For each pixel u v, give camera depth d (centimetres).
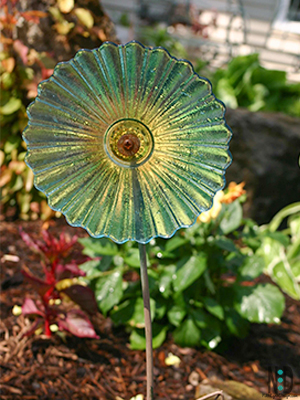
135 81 47
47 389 92
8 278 132
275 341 122
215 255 112
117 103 48
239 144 210
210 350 112
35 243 101
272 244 144
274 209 216
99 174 50
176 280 102
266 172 209
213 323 111
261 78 277
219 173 49
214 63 327
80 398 91
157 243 113
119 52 46
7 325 111
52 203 50
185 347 108
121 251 114
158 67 46
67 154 49
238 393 90
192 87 47
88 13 156
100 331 115
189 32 309
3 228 162
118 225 50
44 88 46
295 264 159
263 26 328
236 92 268
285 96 281
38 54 162
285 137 211
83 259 103
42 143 48
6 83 164
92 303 101
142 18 296
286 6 323
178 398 94
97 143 50
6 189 169
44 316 102
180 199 50
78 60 46
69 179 50
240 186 93
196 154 49
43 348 104
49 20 163
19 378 94
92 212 50
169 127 49
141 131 49
